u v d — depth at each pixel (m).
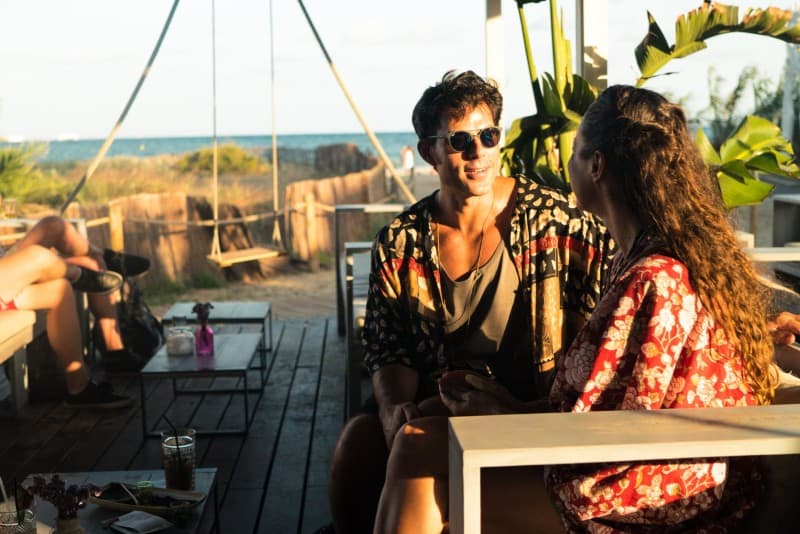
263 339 5.66
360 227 15.49
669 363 1.59
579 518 1.61
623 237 1.76
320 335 6.95
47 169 29.05
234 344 5.05
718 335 1.64
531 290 2.37
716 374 1.63
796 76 10.55
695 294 1.62
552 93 3.64
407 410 2.12
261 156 29.70
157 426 4.75
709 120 11.85
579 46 3.72
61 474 2.97
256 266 13.81
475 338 2.42
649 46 3.54
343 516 2.34
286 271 14.39
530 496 1.75
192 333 4.91
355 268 5.98
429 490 1.79
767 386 1.70
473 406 1.94
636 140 1.69
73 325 5.00
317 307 11.28
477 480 1.41
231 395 5.33
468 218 2.41
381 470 2.31
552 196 2.41
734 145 3.65
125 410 5.05
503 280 2.39
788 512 1.71
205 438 4.55
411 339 2.48
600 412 1.56
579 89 3.58
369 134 6.63
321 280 13.66
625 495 1.58
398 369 2.45
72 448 4.44
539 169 3.74
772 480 1.73
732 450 1.42
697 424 1.49
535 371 2.37
